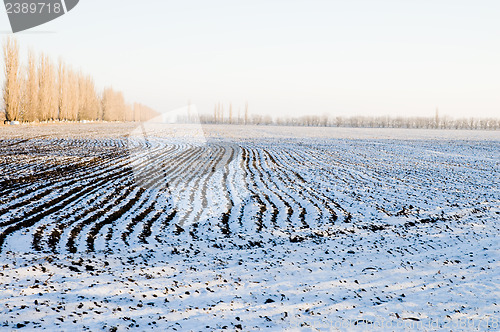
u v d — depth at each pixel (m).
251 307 6.84
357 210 15.21
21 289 6.68
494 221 13.88
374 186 20.39
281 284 8.01
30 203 13.99
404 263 9.59
